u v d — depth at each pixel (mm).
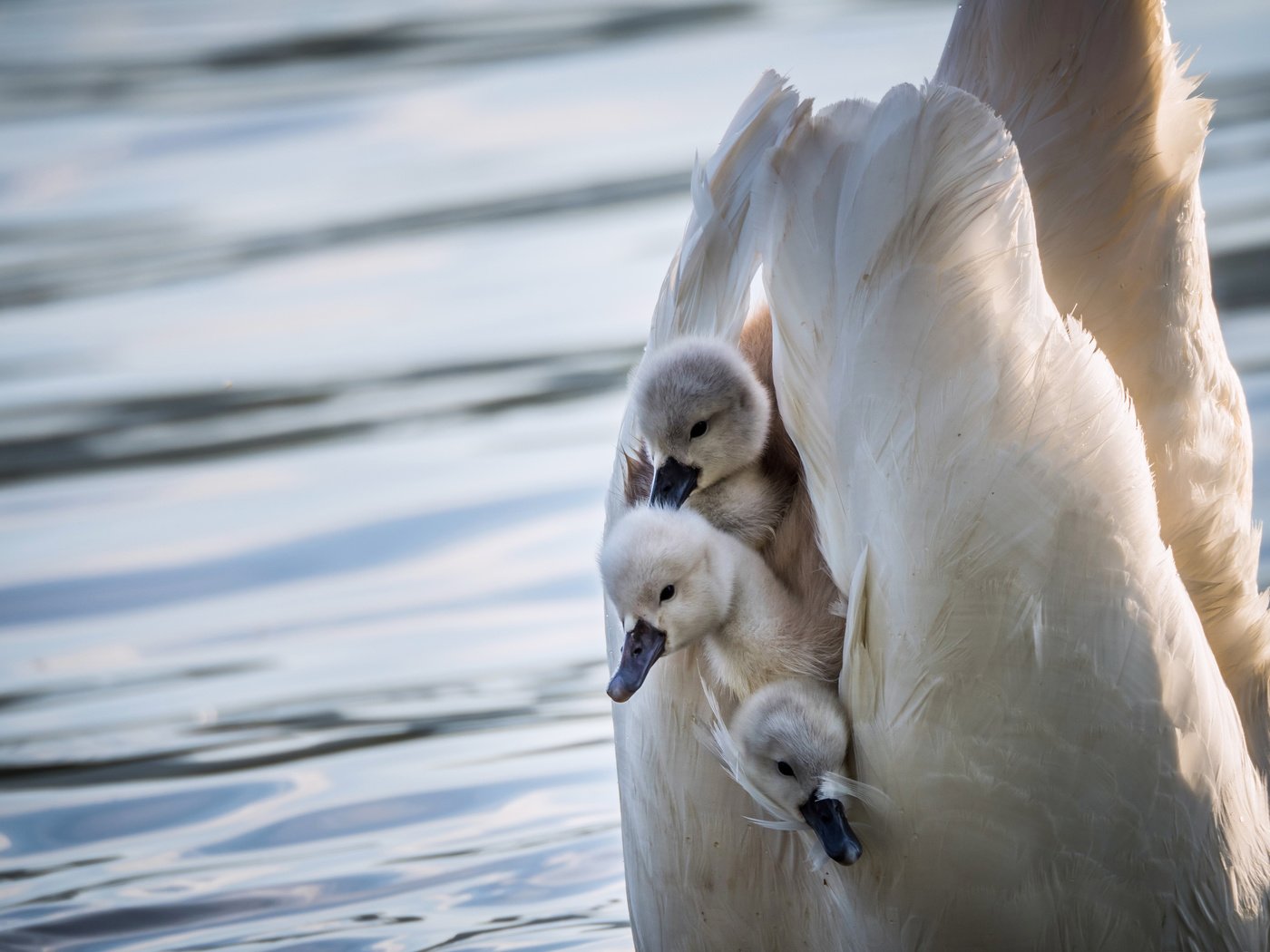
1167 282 7703
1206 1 29438
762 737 6707
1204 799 6801
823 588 7129
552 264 21703
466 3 34375
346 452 17188
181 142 27125
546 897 10180
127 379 19438
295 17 34188
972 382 6418
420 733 12359
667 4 33000
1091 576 6453
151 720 12703
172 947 9758
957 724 6543
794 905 7410
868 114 6684
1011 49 7785
